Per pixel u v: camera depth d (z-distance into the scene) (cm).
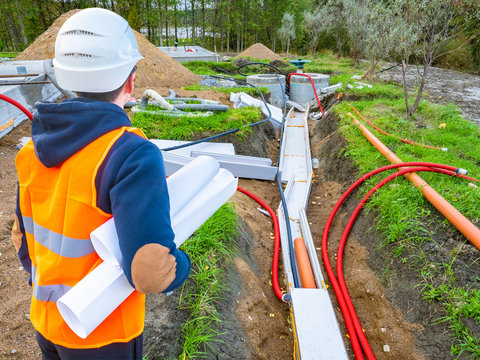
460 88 1264
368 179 493
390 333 313
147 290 93
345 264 416
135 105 696
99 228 97
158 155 102
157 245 90
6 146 552
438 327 288
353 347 310
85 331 93
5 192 421
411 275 335
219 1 3203
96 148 99
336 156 654
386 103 897
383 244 382
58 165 104
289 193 574
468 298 288
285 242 438
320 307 268
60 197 103
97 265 109
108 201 98
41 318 117
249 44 3969
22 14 2894
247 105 810
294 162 742
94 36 100
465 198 394
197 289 293
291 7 3612
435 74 1598
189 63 1658
